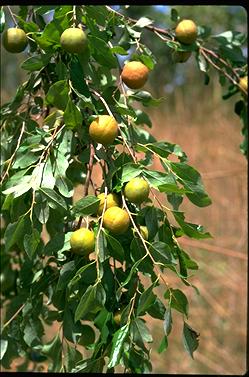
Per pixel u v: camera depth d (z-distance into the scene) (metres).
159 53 3.23
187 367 1.76
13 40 0.82
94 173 1.54
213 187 2.12
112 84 0.84
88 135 0.77
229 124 2.31
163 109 2.63
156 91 3.10
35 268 0.91
